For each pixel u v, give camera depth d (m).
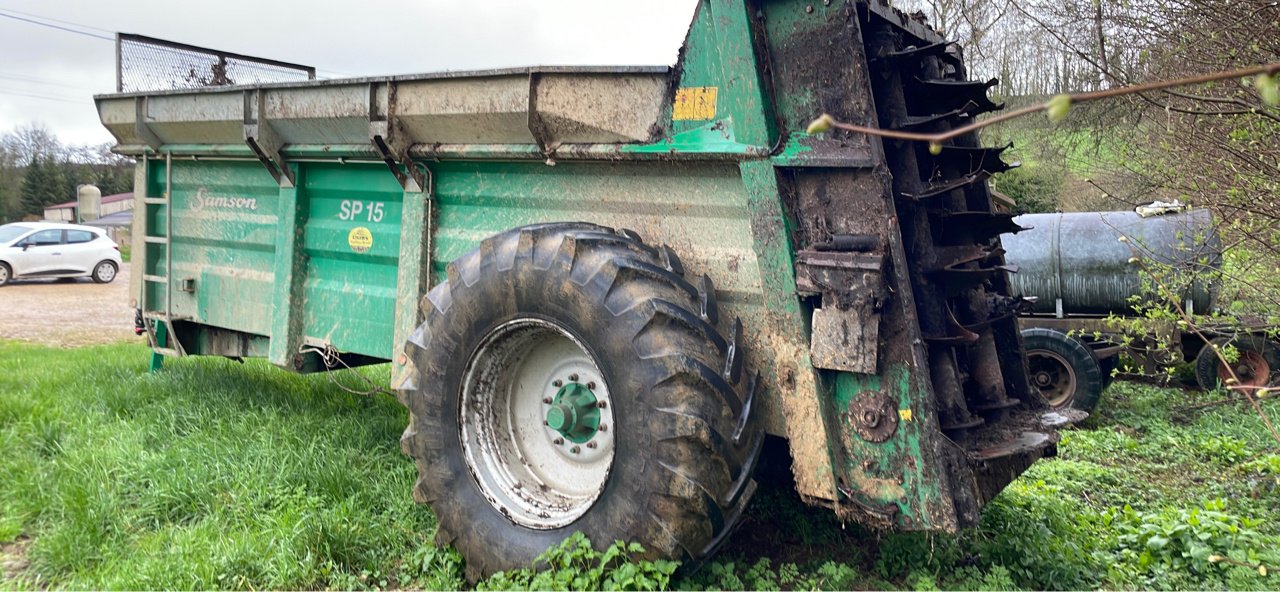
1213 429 6.73
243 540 3.89
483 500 3.72
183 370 7.11
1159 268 5.91
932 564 3.70
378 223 5.09
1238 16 4.34
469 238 4.59
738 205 3.65
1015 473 3.65
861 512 3.30
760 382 3.52
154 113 6.18
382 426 5.59
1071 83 7.82
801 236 3.46
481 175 4.53
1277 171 4.38
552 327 3.55
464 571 3.82
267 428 5.36
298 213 5.47
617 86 3.83
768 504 4.30
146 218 6.76
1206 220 7.33
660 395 3.19
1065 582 3.65
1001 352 4.45
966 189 4.36
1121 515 4.54
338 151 5.05
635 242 3.68
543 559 3.46
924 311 3.52
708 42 3.59
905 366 3.23
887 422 3.25
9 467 4.87
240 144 5.70
